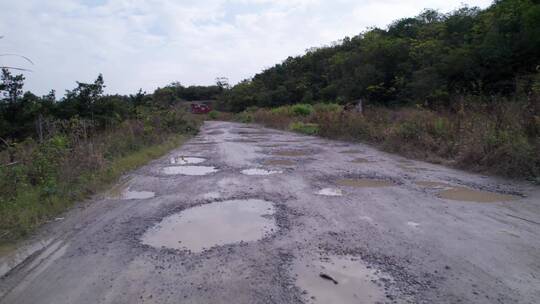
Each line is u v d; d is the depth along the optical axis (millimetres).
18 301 3146
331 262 3713
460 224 4773
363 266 3611
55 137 8852
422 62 30156
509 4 22844
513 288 3150
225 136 20719
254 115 39469
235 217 5266
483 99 15109
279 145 14930
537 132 8008
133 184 7738
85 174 7867
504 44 21234
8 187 6445
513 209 5375
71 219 5465
